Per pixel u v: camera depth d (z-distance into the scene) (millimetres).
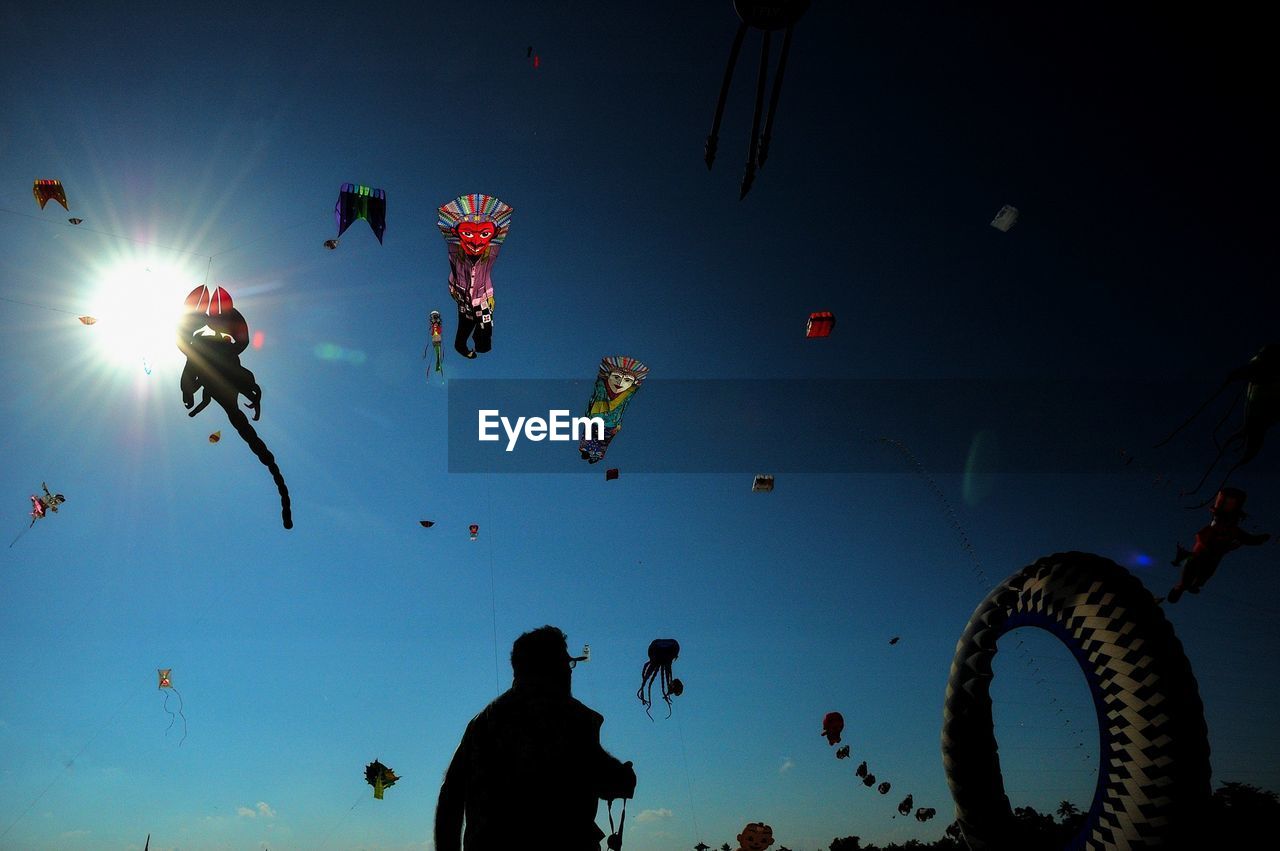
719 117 4129
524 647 2857
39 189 10023
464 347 8203
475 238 8133
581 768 2625
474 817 2584
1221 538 5082
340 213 8570
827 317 9820
